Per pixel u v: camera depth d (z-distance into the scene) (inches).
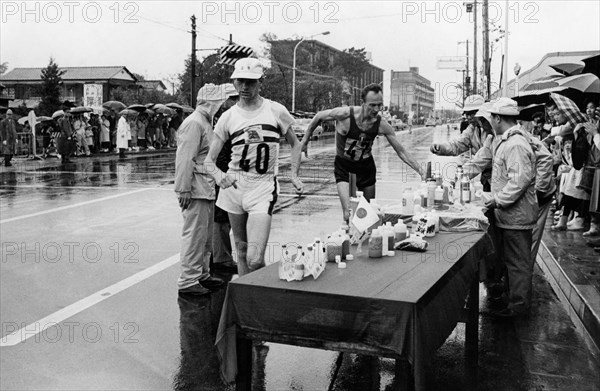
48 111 2142.0
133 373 185.0
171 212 482.0
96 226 421.7
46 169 864.3
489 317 242.5
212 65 1851.6
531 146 252.1
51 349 203.2
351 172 275.9
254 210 218.4
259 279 149.1
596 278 269.1
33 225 423.8
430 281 145.4
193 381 179.9
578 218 407.2
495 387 177.2
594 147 351.3
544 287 289.3
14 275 293.9
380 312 131.7
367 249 182.9
